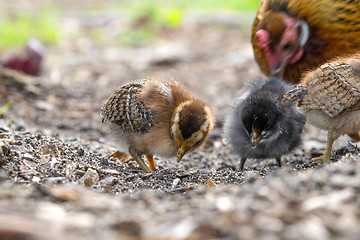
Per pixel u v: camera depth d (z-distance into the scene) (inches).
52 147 303.1
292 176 223.8
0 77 535.5
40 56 622.8
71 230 164.9
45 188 217.6
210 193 225.3
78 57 768.9
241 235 157.5
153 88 326.6
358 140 321.4
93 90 595.8
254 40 392.2
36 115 484.1
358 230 156.8
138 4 1114.7
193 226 165.9
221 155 393.1
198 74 677.3
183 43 851.4
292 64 369.1
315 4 349.7
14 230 156.4
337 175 207.6
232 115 353.1
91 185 263.6
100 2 1171.3
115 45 844.6
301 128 345.1
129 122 315.0
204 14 1027.3
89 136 439.2
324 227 159.2
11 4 1120.2
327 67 304.0
